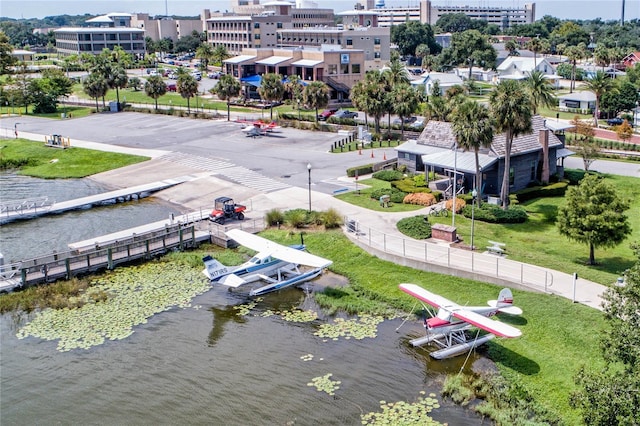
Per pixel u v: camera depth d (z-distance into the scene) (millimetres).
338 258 52094
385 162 79750
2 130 114562
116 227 62281
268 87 116250
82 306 44969
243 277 46562
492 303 39500
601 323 37375
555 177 72375
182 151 92875
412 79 172875
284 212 62438
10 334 40969
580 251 50875
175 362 37156
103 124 119812
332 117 112500
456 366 35750
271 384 34562
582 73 186000
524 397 32031
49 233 60781
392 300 44469
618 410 23422
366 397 33062
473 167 65125
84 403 33219
